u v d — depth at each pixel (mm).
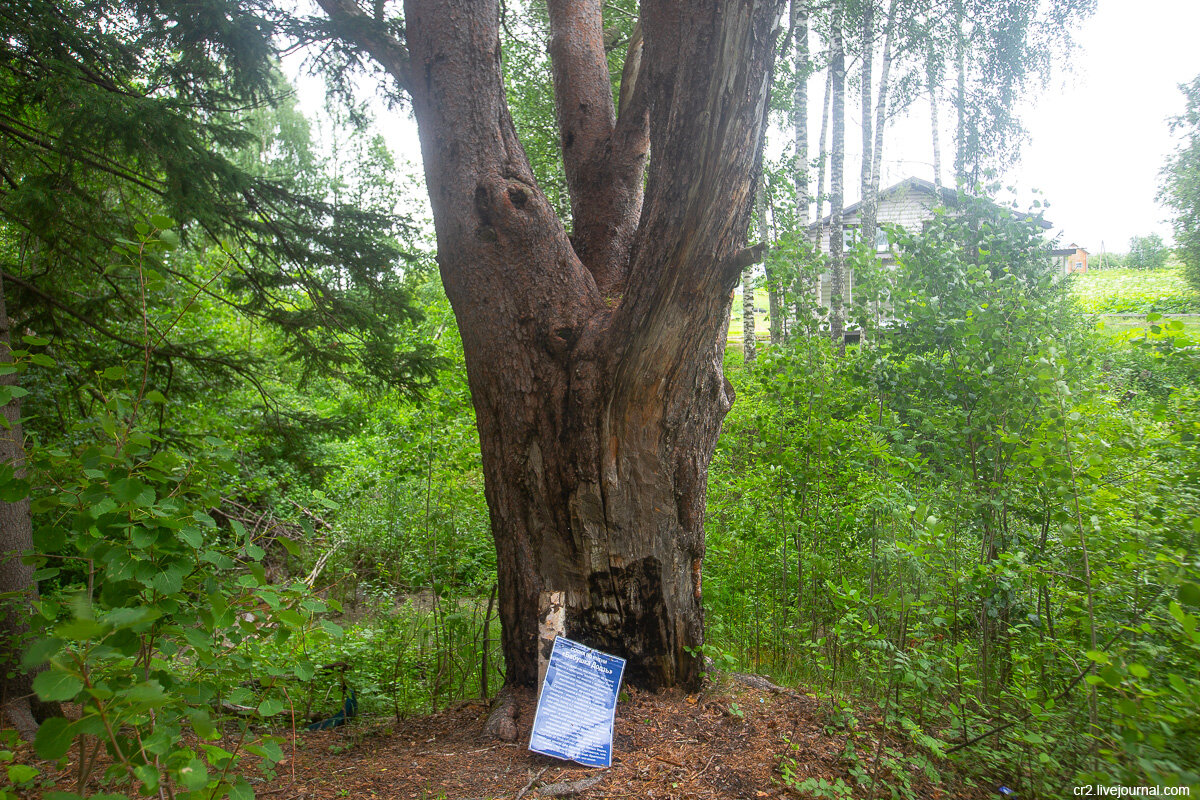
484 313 3820
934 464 4750
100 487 1968
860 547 5121
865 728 3512
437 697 4863
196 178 4719
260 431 6746
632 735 3482
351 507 8586
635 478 3676
